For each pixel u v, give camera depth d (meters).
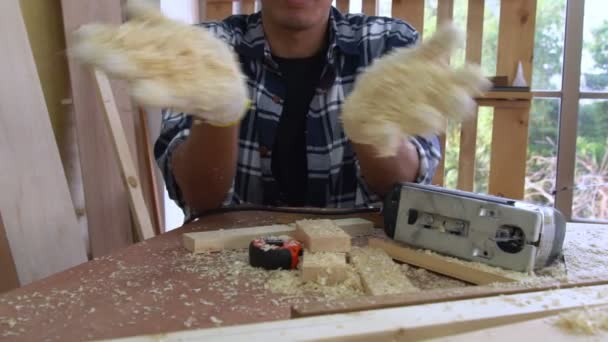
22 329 0.40
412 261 0.57
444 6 1.67
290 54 1.01
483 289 0.42
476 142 1.71
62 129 1.27
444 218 0.56
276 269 0.55
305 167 1.01
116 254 0.60
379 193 0.82
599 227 0.73
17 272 0.97
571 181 1.79
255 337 0.32
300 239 0.60
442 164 1.72
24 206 1.02
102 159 1.30
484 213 0.53
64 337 0.39
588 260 0.58
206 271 0.54
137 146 1.50
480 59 1.66
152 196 1.54
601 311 0.37
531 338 0.34
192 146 0.73
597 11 1.71
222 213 0.80
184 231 0.70
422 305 0.38
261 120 1.00
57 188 1.10
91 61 0.37
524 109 1.65
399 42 0.99
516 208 0.51
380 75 0.43
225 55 0.44
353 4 1.73
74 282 0.51
